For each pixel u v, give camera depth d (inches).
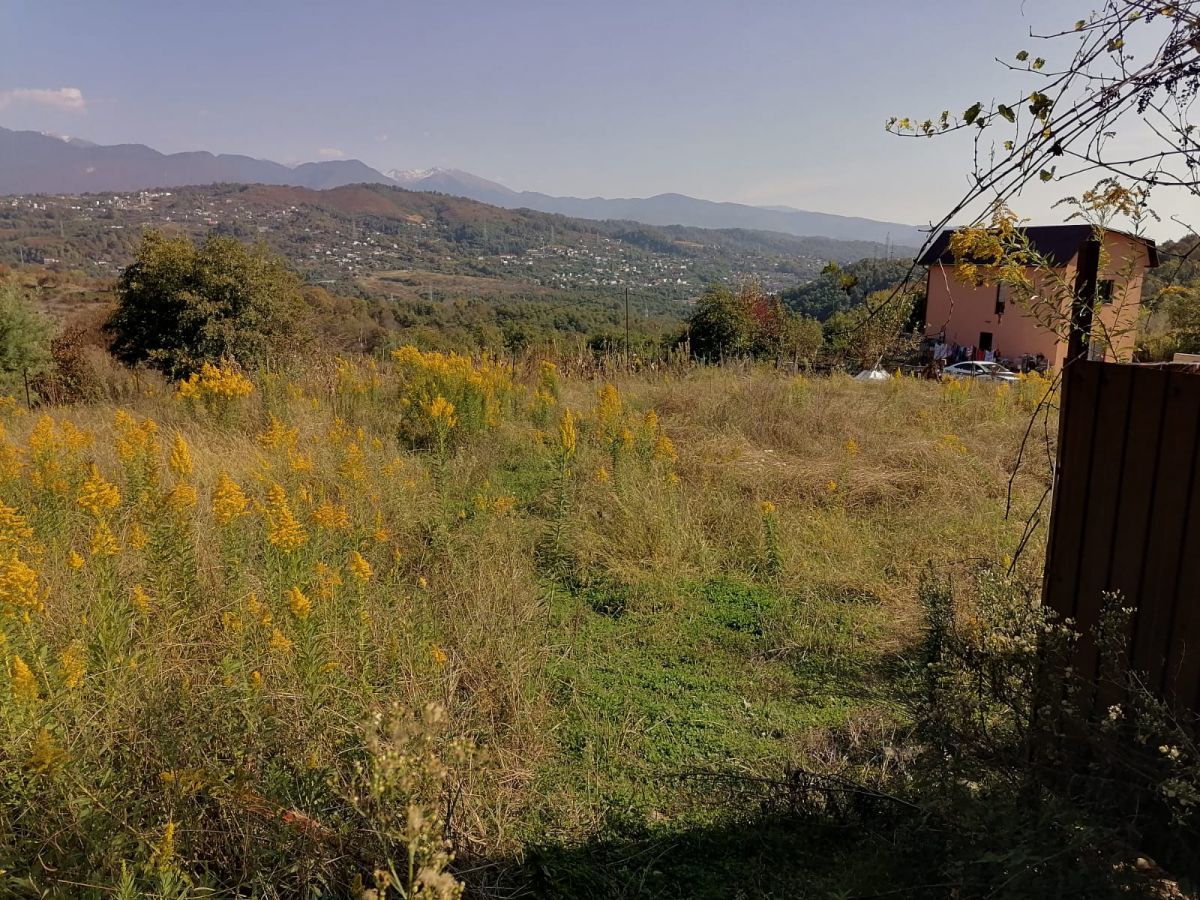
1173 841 88.1
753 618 192.7
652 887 106.0
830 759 133.0
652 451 303.1
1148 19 80.6
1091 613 102.2
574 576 215.6
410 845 65.3
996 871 87.1
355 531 199.0
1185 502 91.7
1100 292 103.2
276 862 96.2
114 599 133.1
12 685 96.7
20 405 538.3
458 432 346.3
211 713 111.8
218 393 374.0
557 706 151.8
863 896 95.3
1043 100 85.4
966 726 105.7
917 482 282.8
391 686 132.6
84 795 94.6
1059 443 104.4
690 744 140.7
